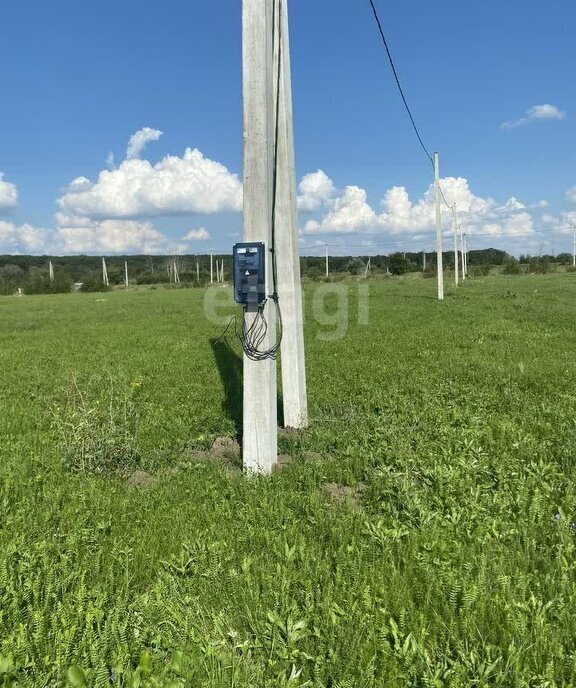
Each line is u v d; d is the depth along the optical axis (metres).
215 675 3.05
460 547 4.32
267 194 6.25
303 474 6.13
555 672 3.14
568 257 101.06
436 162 32.84
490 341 16.22
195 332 21.06
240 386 11.12
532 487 5.55
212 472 6.37
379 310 26.77
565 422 7.61
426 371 11.93
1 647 3.23
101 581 4.07
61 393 10.52
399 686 3.07
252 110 6.16
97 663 3.07
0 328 24.20
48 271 93.56
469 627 3.44
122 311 32.75
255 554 4.46
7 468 6.39
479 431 7.29
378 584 3.88
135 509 5.36
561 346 15.12
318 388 10.60
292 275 8.16
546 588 3.88
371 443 7.14
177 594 3.81
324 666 3.14
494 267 88.62
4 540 4.55
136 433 7.77
